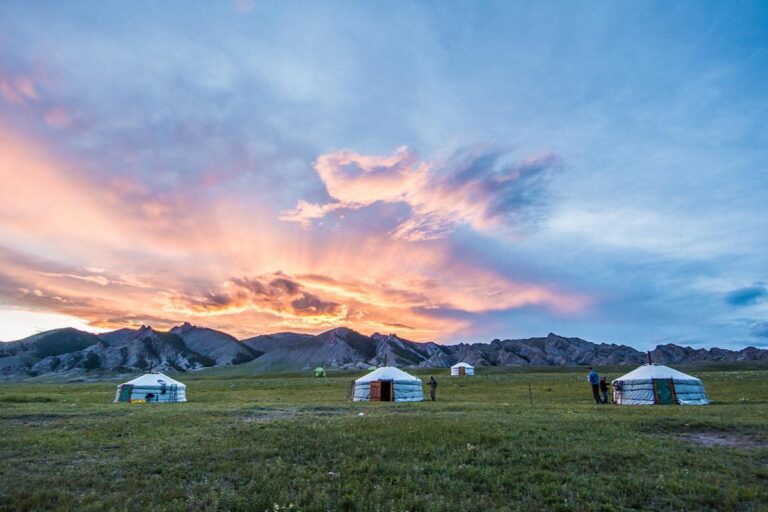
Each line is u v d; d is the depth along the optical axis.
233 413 25.86
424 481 11.52
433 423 19.25
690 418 19.30
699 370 142.88
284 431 17.94
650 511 9.63
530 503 10.08
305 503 10.26
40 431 19.31
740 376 71.75
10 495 10.63
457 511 9.67
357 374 148.38
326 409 27.94
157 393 49.72
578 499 10.23
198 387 86.75
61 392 72.88
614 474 11.88
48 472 12.76
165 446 15.70
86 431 19.22
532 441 15.32
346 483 11.44
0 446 16.05
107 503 10.20
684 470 11.96
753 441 15.45
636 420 19.05
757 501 9.93
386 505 9.93
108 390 83.19
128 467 13.28
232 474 12.46
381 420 20.66
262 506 10.02
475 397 44.81
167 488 11.28
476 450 14.42
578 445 14.65
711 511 9.59
